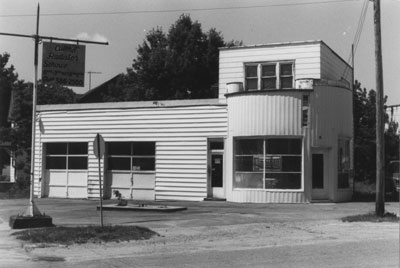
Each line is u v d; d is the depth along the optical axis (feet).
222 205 70.13
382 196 54.44
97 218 57.26
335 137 73.97
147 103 82.79
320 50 76.64
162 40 137.39
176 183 80.12
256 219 55.36
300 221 53.57
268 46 79.51
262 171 72.95
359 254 35.12
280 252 36.73
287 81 78.54
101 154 44.73
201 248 39.32
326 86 73.31
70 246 40.16
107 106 85.40
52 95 136.46
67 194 87.97
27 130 116.06
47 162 89.92
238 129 74.33
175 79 130.62
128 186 83.92
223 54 82.28
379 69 54.95
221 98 81.30
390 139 108.78
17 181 110.22
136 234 44.04
